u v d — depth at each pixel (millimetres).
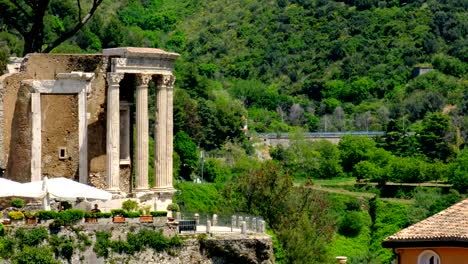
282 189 138625
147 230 91312
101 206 96125
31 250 86125
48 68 101062
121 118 102000
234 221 96938
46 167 100500
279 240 128875
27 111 100188
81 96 100375
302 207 141125
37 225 87125
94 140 100500
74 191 90875
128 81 102125
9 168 100188
